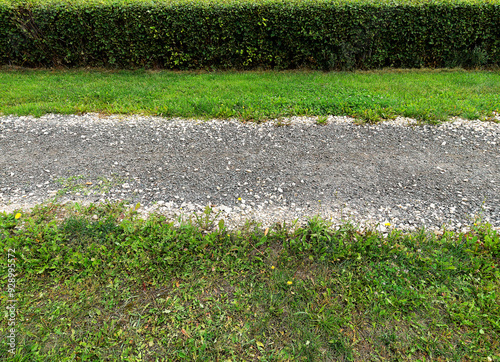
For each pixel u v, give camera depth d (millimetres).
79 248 2986
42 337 2354
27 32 7738
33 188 3812
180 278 2787
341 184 4000
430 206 3609
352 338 2371
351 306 2555
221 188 3928
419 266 2877
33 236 3055
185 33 7824
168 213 3482
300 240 3125
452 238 3156
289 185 3988
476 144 4840
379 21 7664
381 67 8398
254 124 5484
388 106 5902
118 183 3957
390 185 3975
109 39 7887
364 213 3508
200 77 7727
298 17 7551
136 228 3186
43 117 5598
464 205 3621
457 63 8320
